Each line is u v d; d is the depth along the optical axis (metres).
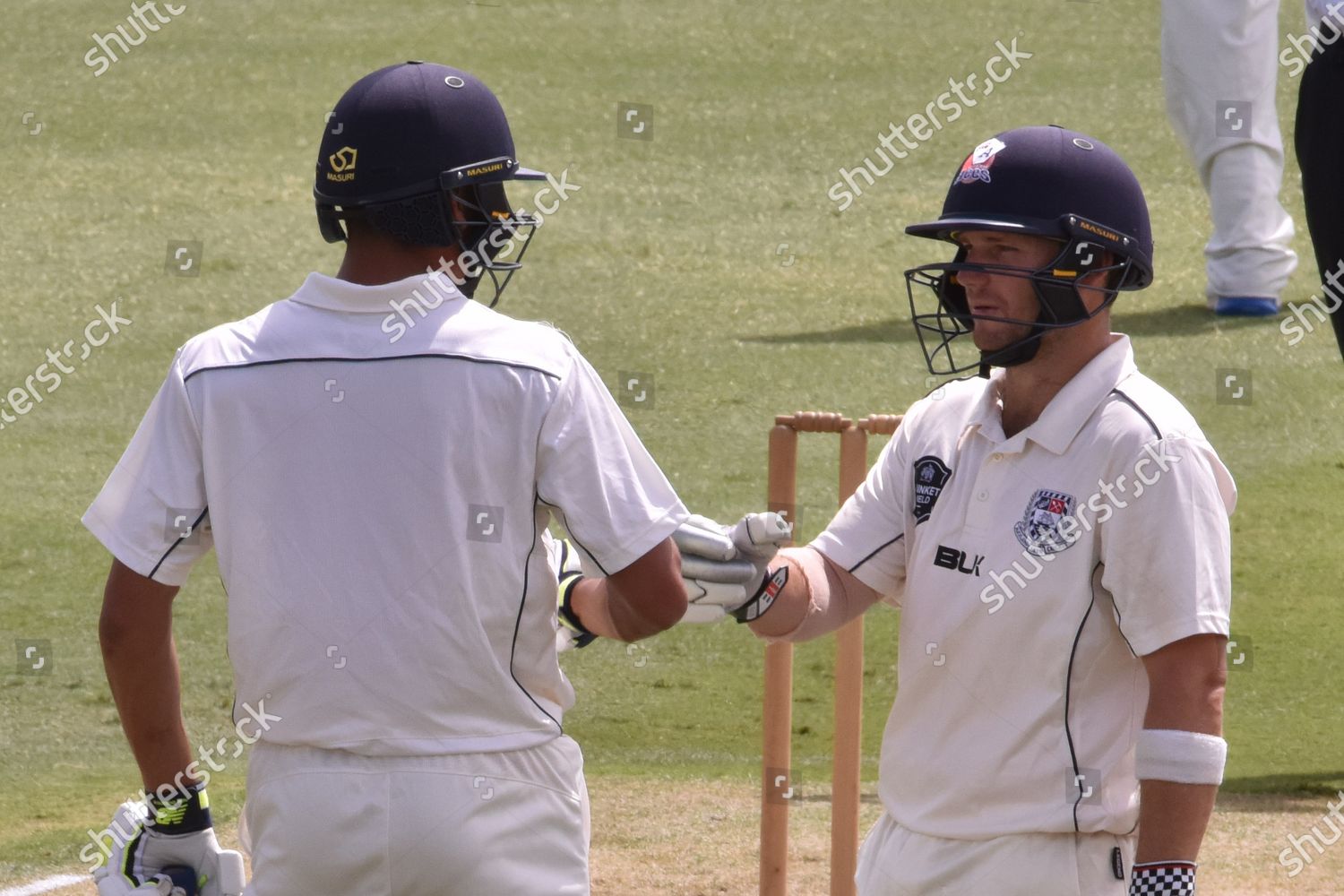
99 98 61.31
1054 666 7.76
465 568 7.16
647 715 22.17
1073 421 7.78
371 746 7.18
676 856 15.58
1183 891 7.38
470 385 7.17
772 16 72.38
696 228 50.16
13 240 47.62
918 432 8.58
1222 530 7.64
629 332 40.75
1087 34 68.88
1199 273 45.09
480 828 7.21
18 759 20.09
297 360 7.27
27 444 33.78
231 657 7.55
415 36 69.44
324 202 7.51
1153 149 56.56
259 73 64.69
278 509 7.21
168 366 38.72
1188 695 7.48
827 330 41.06
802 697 22.75
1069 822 7.70
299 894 7.28
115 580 7.47
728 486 30.50
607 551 7.30
